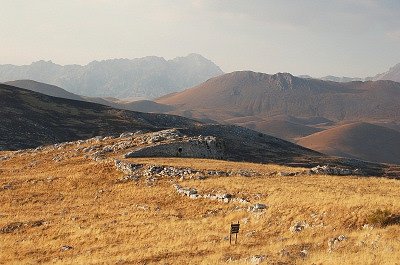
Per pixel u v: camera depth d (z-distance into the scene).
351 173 57.16
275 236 30.64
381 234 25.81
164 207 42.31
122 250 30.61
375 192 37.84
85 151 72.94
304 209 33.53
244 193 41.25
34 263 29.48
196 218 37.94
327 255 23.27
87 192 50.78
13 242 35.62
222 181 46.38
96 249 31.98
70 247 33.22
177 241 31.52
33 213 44.22
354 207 31.33
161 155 67.62
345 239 26.27
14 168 69.19
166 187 47.88
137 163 56.59
